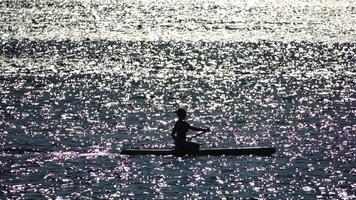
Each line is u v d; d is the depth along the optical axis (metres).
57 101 179.25
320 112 167.75
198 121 157.62
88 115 162.12
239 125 153.12
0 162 118.31
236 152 123.31
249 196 101.88
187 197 101.25
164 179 109.12
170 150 123.56
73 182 107.50
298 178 110.50
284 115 164.25
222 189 104.75
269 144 134.50
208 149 123.44
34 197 100.81
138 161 119.31
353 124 153.88
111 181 108.12
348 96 190.75
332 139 138.75
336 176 111.75
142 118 160.12
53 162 118.56
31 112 164.62
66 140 135.88
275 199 100.81
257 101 182.88
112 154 124.62
